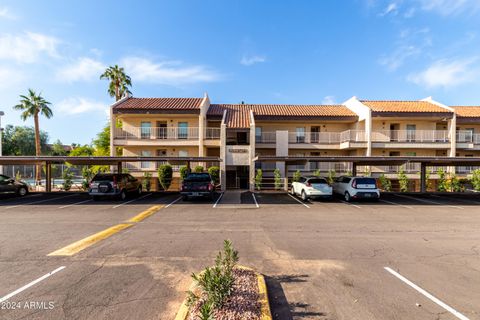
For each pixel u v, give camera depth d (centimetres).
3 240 709
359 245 673
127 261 552
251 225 897
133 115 2327
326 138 2491
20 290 424
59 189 2128
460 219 1011
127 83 3281
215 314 323
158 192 1939
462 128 2528
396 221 970
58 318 347
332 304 384
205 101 2414
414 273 497
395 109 2309
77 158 1602
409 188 2373
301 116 2378
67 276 477
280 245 670
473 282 460
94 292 416
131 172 2252
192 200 1510
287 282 455
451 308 377
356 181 1455
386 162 1934
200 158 1680
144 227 863
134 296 404
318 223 931
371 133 2288
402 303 389
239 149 2027
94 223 922
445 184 2080
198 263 541
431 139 2338
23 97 2897
